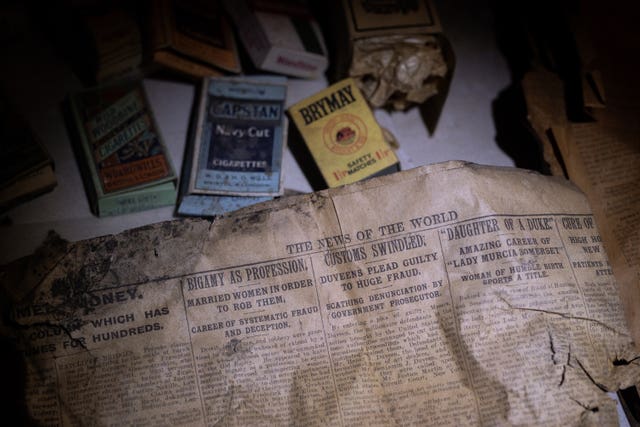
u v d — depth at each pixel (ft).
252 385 0.83
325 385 0.84
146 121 1.14
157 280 0.85
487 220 0.86
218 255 0.85
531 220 0.87
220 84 1.18
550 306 0.84
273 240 0.86
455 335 0.84
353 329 0.85
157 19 1.17
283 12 1.23
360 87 1.18
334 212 0.87
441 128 1.24
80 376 0.83
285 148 1.14
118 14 1.21
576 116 1.10
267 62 1.21
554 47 1.17
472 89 1.29
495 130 1.24
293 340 0.84
